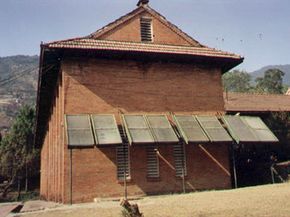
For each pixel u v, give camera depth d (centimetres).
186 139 1952
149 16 2438
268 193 1426
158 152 2127
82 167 1927
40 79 2536
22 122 5312
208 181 2194
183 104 2270
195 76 2356
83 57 2095
